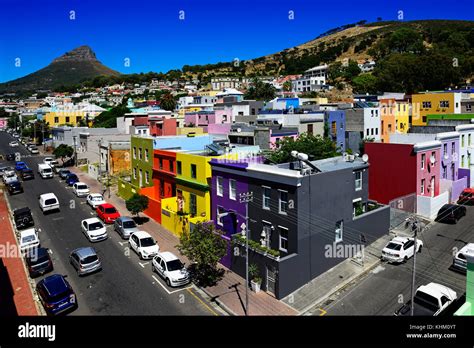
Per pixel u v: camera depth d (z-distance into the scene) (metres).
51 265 27.39
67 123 110.19
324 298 22.92
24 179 58.12
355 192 29.12
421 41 182.12
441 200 36.22
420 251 28.36
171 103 109.06
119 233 34.59
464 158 44.41
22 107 197.38
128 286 25.12
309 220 24.47
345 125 59.34
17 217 36.56
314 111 60.31
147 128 65.25
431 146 37.50
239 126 51.84
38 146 97.50
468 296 16.80
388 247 27.30
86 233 33.81
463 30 185.88
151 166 41.31
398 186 36.94
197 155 32.69
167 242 32.25
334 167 27.52
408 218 33.56
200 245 24.20
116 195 48.22
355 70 163.62
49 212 41.78
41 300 22.69
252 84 163.62
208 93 136.25
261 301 22.83
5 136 124.25
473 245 26.27
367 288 23.73
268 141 43.16
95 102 179.88
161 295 23.92
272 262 23.30
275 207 25.19
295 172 23.91
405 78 116.12
